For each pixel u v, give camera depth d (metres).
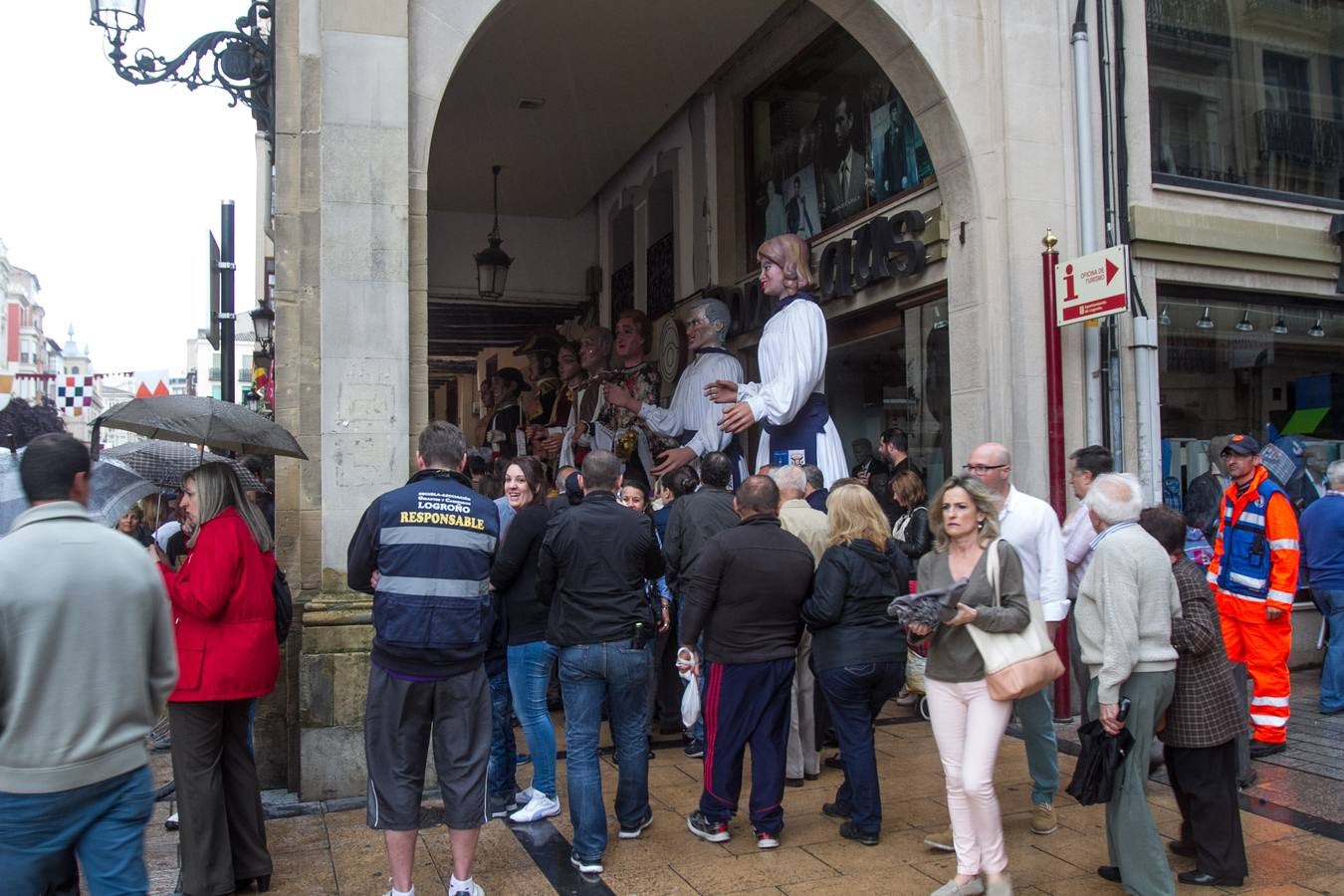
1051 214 7.25
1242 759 5.45
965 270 7.24
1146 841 3.87
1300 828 4.80
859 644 4.56
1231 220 7.86
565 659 4.44
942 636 4.02
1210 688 4.06
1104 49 7.42
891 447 7.34
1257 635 6.14
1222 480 7.55
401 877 3.85
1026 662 3.80
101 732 2.67
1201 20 8.29
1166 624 3.93
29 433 4.43
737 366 8.12
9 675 2.59
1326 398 8.69
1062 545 5.01
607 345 10.13
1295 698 7.55
